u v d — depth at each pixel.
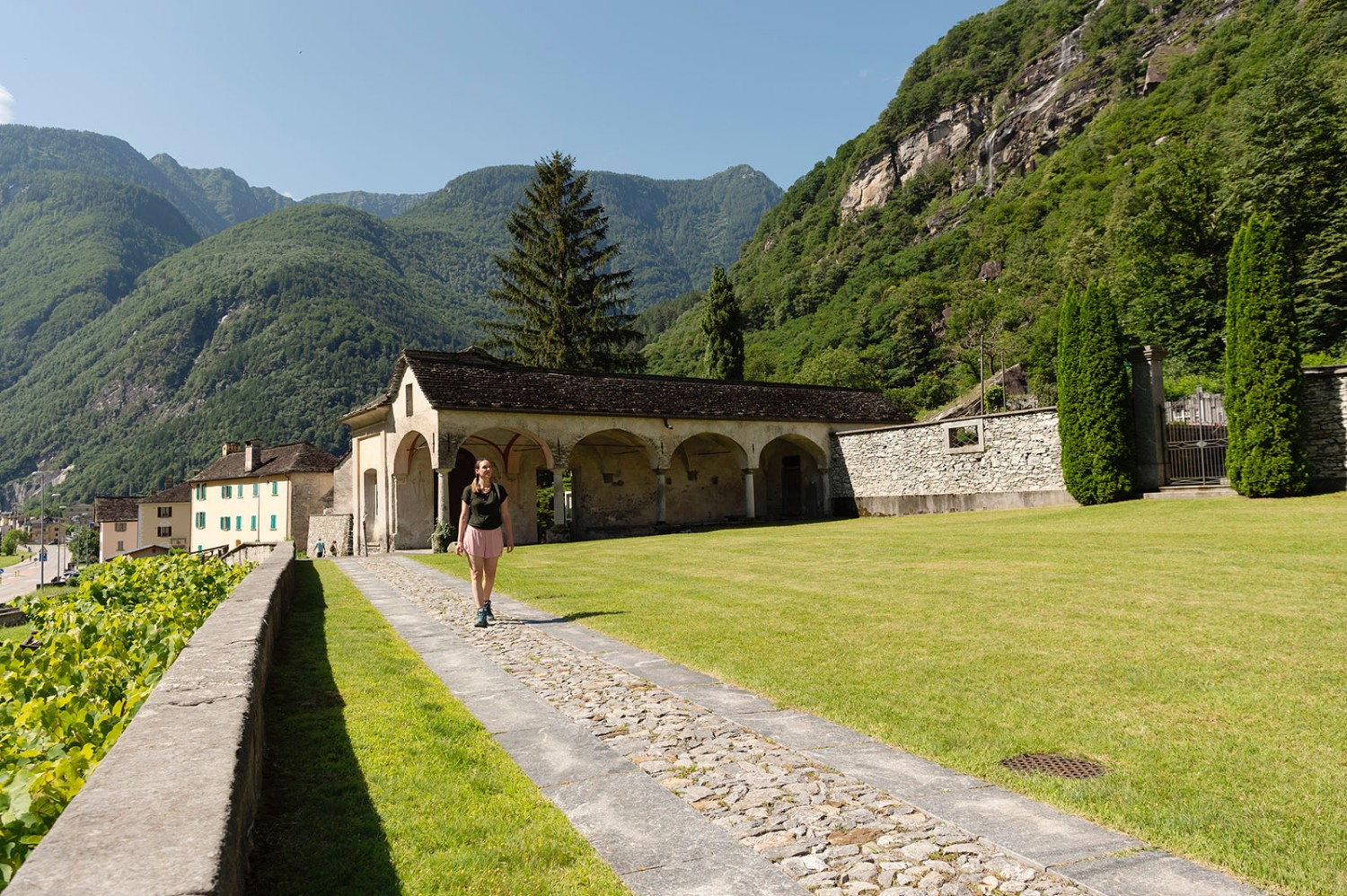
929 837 3.38
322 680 6.32
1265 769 3.96
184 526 78.19
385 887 2.92
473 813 3.63
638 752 4.54
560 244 42.72
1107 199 77.62
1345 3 61.69
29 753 3.60
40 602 9.87
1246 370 19.61
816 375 78.31
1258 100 41.03
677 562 15.91
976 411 55.50
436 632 8.69
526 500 30.47
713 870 3.10
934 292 92.06
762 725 5.00
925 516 26.69
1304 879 2.91
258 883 2.94
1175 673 5.69
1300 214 37.56
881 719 4.97
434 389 25.27
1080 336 23.12
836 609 9.04
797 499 35.22
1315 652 6.03
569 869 3.10
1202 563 10.88
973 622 7.84
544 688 6.05
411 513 28.34
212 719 3.35
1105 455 22.36
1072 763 4.17
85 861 1.99
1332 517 14.65
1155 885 2.92
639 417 29.05
